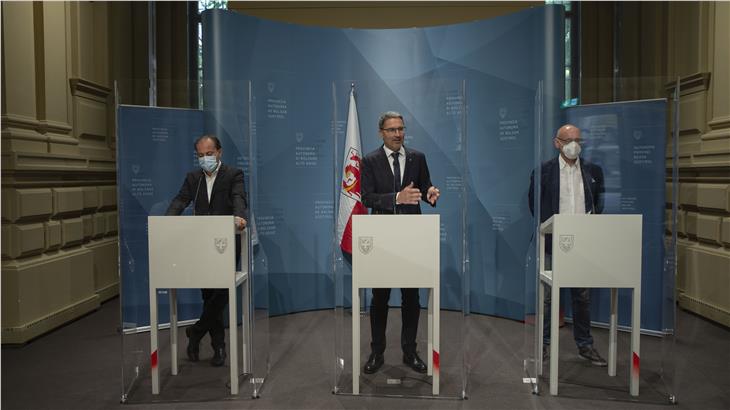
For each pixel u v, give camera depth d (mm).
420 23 4512
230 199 2723
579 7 5715
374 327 2662
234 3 4559
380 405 2508
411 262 2568
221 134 2738
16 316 3461
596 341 2719
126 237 2760
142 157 2799
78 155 4309
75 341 3562
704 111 4027
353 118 2678
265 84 4062
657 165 2652
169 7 5805
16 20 3650
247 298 2738
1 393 2684
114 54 5008
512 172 3926
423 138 2611
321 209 4258
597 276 2576
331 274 4309
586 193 2689
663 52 4762
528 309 2865
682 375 2871
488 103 4039
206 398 2604
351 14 4539
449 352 2668
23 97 3719
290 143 4160
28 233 3617
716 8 3889
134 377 2746
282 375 2910
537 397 2588
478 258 4102
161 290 2715
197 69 6055
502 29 3973
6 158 3486
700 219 4051
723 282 3762
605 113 2682
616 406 2484
